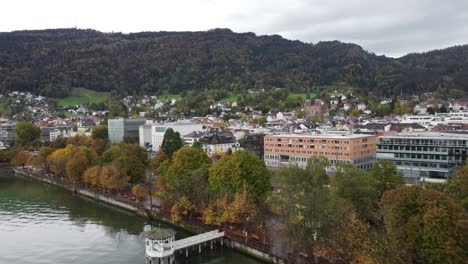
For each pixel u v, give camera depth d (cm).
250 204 11369
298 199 9438
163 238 10038
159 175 17075
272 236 11019
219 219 11369
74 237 12475
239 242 10706
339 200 9256
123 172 17162
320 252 8681
